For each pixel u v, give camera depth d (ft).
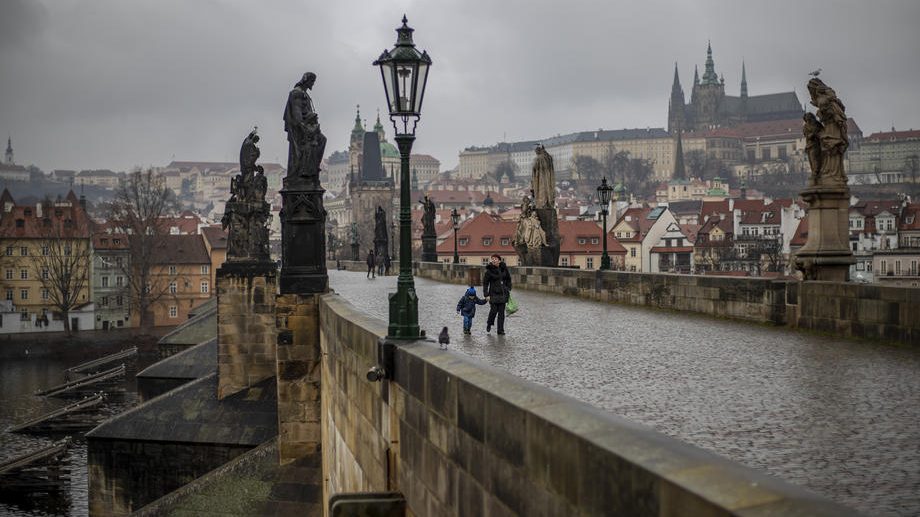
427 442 45.19
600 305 152.35
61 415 385.50
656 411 54.08
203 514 139.54
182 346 353.10
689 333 102.22
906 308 84.12
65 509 275.59
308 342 131.34
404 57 62.18
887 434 47.01
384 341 55.16
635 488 24.81
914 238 524.52
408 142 61.57
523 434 32.27
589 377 68.44
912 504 33.94
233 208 218.38
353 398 70.08
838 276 103.60
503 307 102.89
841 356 78.59
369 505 50.85
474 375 39.70
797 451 43.42
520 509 32.55
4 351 581.12
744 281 114.83
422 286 232.32
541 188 220.23
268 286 219.82
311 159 130.93
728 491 22.30
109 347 587.68
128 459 211.00
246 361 218.18
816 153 105.19
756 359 77.77
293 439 132.46
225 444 206.28
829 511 20.68
